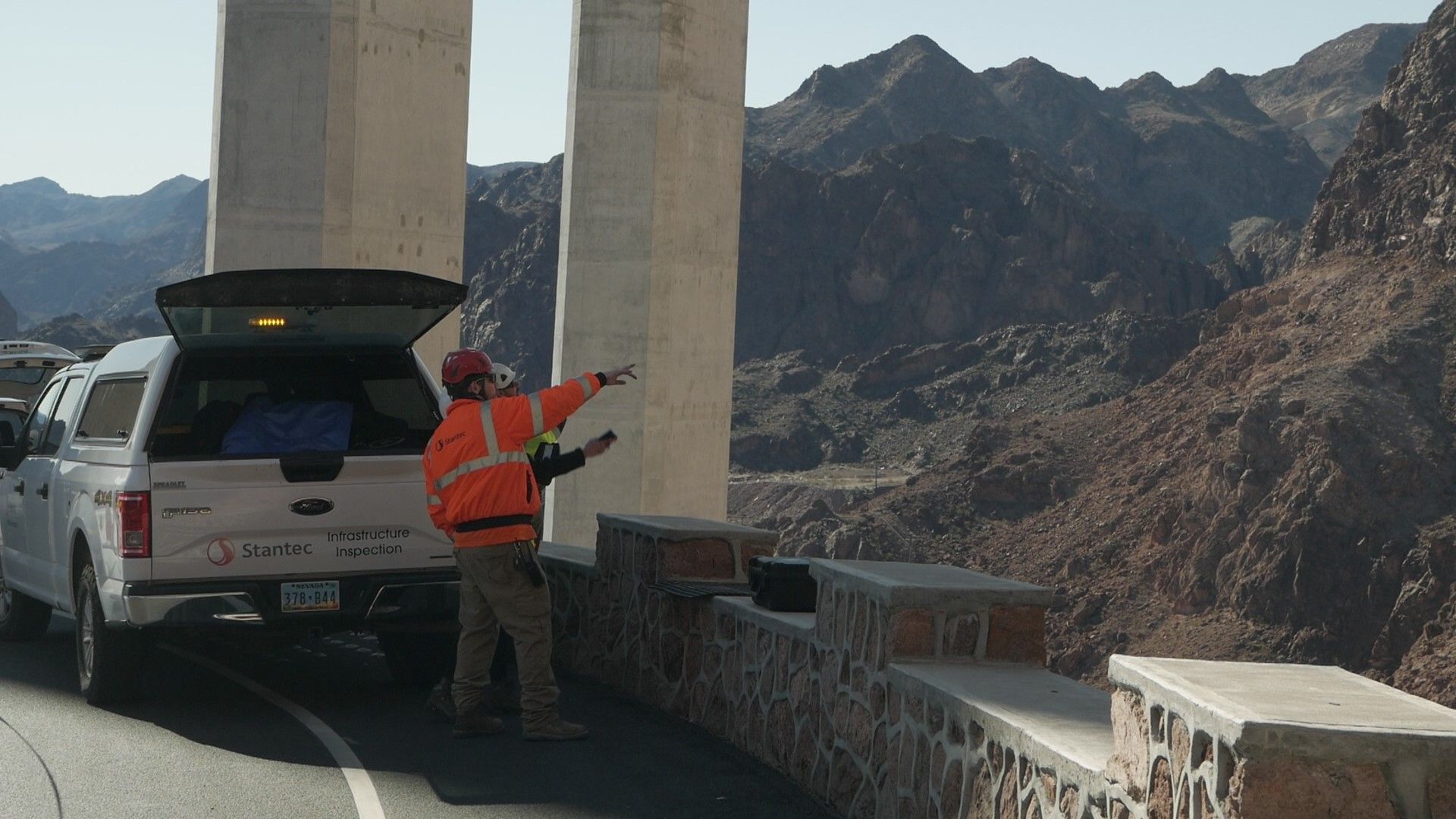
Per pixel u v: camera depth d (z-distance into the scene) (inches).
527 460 300.4
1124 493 6441.9
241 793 263.7
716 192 708.7
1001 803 193.0
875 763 238.2
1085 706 202.7
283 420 339.6
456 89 647.1
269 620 322.7
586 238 675.4
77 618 355.3
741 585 343.0
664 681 346.3
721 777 278.4
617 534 379.6
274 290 323.3
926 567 259.0
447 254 650.2
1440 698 4315.9
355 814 250.7
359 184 607.8
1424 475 5216.5
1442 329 5984.3
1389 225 7126.0
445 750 298.7
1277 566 5172.2
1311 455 5364.2
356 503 329.1
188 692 360.2
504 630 338.3
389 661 372.2
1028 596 233.9
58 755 292.0
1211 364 7027.6
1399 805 135.8
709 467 729.6
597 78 668.7
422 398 366.9
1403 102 7810.0
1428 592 4783.5
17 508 420.5
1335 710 143.9
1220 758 141.7
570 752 298.4
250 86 601.3
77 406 385.7
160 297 311.9
